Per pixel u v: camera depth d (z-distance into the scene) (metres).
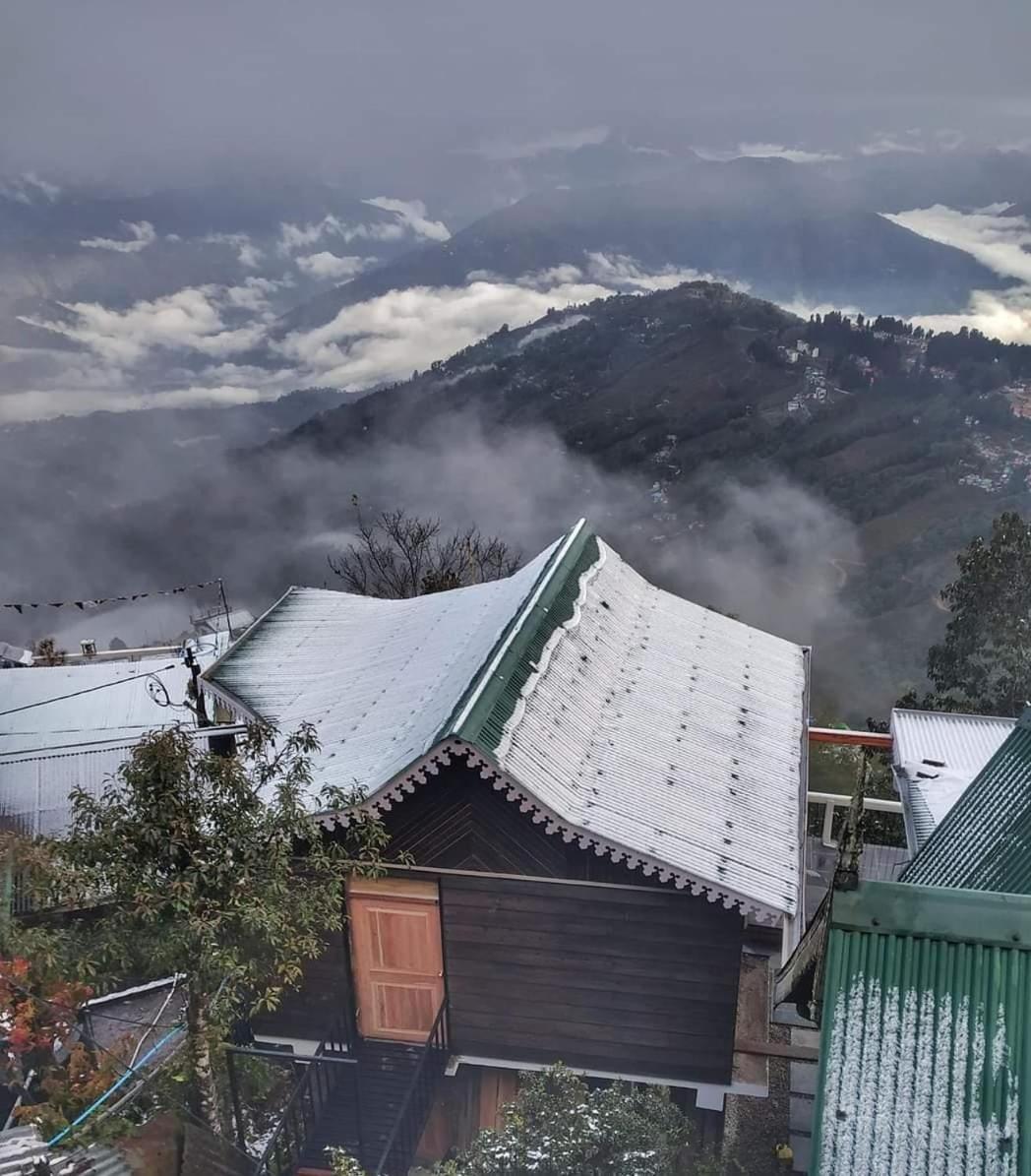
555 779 15.75
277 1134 14.80
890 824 30.19
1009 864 15.37
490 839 16.22
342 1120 16.48
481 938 16.81
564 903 16.33
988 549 38.41
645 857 15.19
